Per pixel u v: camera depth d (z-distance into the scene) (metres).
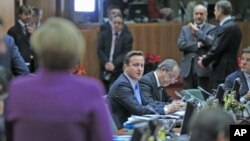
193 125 3.61
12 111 3.71
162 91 8.88
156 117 6.95
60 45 3.62
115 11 13.48
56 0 15.76
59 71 3.69
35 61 10.95
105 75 13.23
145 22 16.52
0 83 4.16
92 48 15.44
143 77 8.45
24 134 3.65
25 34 11.00
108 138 3.68
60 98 3.61
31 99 3.65
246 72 8.62
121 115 7.81
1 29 7.75
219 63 10.95
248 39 16.84
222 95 7.30
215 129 3.51
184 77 12.18
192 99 7.43
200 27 12.12
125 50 13.23
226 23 10.87
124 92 7.73
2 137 4.05
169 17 16.86
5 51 7.96
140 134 4.24
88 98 3.65
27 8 11.05
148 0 16.69
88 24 15.99
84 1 16.06
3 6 12.10
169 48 16.47
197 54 12.06
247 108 7.22
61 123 3.59
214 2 16.53
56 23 3.70
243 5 17.55
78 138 3.61
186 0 17.02
